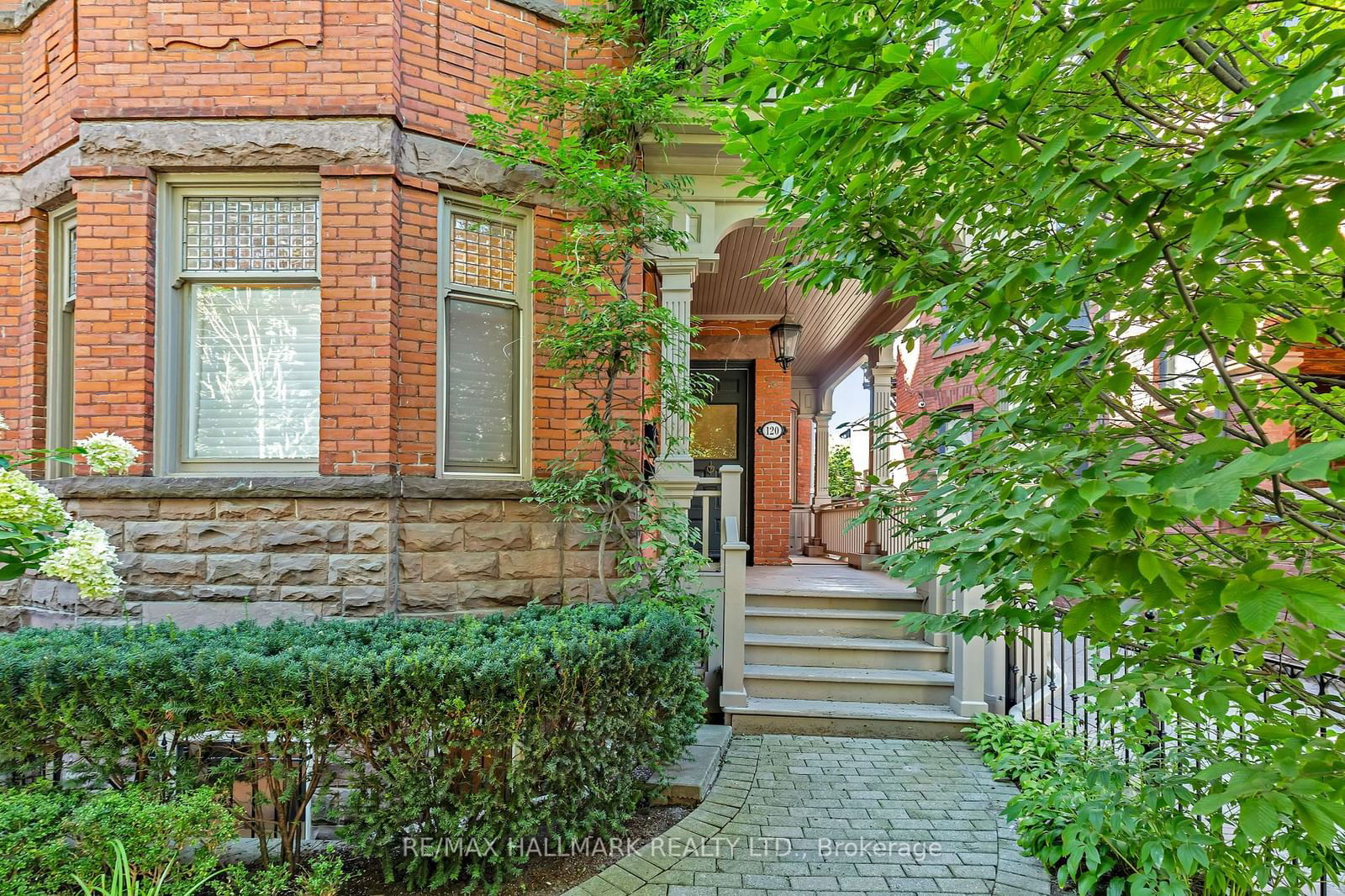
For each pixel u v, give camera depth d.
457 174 4.48
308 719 2.63
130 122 4.16
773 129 2.03
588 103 4.44
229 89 4.19
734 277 7.53
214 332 4.35
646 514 4.49
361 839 2.66
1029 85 1.47
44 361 4.64
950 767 4.09
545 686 2.79
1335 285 1.90
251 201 4.34
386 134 4.18
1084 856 2.75
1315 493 1.61
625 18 4.71
